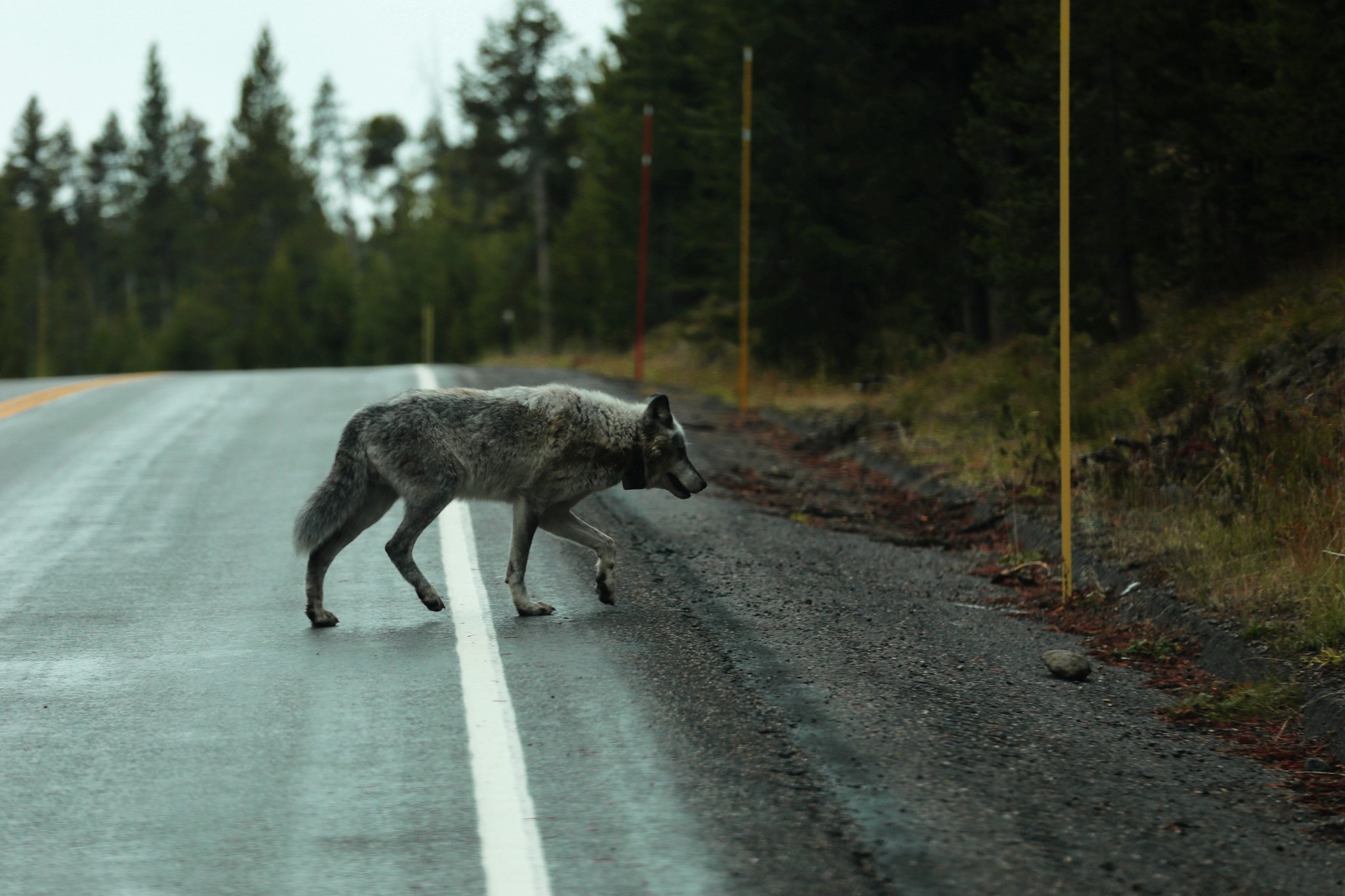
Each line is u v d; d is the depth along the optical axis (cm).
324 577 1111
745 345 2658
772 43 3170
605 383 2948
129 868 607
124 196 19462
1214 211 2206
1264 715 883
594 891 579
